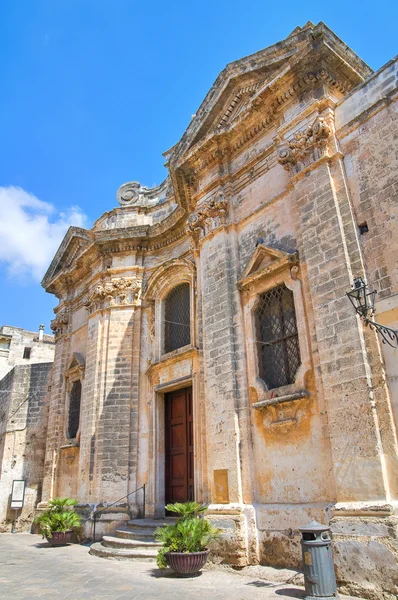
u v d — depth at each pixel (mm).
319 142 10414
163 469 14797
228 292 11992
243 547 9539
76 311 20828
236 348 11469
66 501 15242
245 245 12219
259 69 12500
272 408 10172
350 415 8383
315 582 6867
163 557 9336
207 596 7391
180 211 16188
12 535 18359
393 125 9375
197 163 14000
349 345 8727
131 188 19750
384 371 8219
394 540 7121
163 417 15352
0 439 22531
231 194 13000
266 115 12250
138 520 13891
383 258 8859
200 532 9406
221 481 10672
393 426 7883
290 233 11000
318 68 10938
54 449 18891
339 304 9109
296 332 10391
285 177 11562
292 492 9438
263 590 7734
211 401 11586
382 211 9125
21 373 22500
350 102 10344
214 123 13961
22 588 8234
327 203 9922
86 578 9086
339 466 8312
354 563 7418
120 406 16000
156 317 16422
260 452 10312
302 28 11555
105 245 18297
